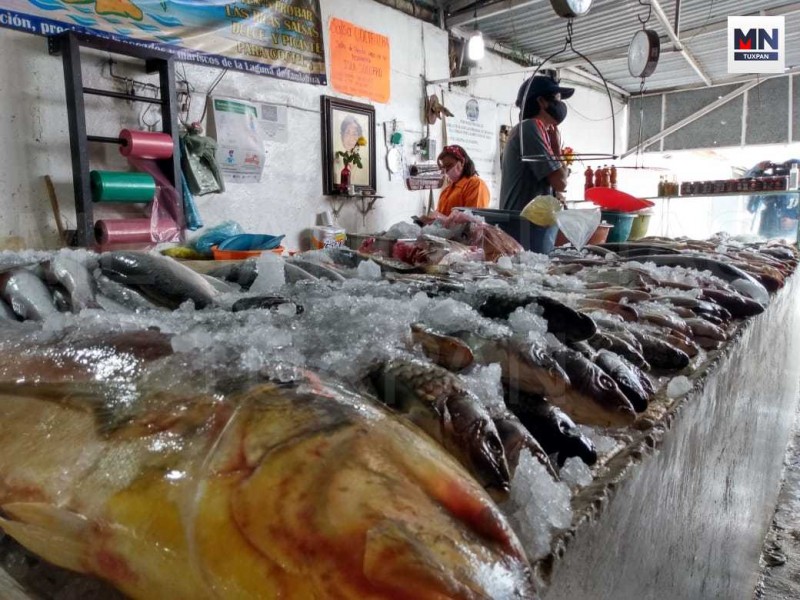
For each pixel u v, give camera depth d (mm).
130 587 566
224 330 876
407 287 1457
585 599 703
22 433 692
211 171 3674
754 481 2230
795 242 4805
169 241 3381
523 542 636
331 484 467
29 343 818
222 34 3879
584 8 3092
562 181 3352
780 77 8422
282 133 4395
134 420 625
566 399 983
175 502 536
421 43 5703
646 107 9516
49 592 611
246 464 508
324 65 4672
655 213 5383
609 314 1570
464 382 790
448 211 4598
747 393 1967
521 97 3514
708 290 2121
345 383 710
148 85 3502
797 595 2209
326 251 2242
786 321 3141
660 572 1071
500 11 5605
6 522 631
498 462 688
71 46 2941
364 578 417
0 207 2994
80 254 1456
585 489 789
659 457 1003
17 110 3012
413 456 496
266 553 460
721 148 9023
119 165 3410
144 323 919
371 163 5195
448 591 401
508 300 1275
